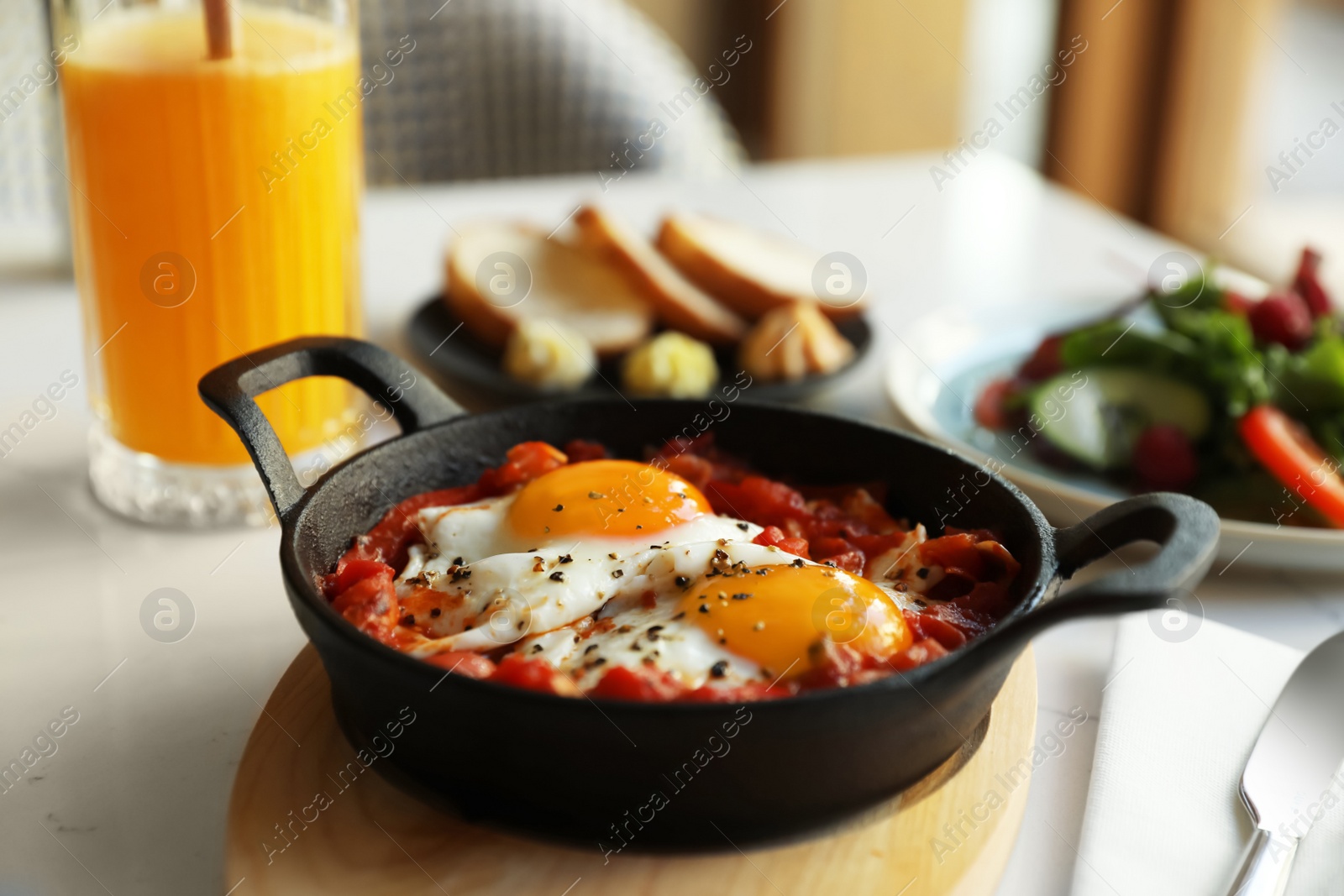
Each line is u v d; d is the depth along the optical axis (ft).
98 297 1.62
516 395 1.86
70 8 1.55
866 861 1.26
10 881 1.27
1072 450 1.77
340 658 1.23
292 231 1.63
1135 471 1.77
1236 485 1.77
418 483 1.45
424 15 3.06
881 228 2.54
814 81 4.89
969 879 1.25
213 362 1.63
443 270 2.12
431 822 1.29
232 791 1.31
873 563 1.41
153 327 1.61
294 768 1.33
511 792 1.24
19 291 2.12
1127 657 1.45
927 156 3.00
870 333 1.99
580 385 1.91
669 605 1.35
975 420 1.85
